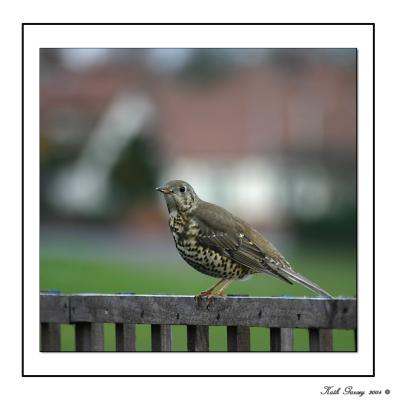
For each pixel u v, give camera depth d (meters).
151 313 7.69
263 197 44.72
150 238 38.41
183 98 47.91
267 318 7.36
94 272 24.86
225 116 47.53
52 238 36.66
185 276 24.78
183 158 46.75
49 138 42.38
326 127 45.97
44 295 8.05
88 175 41.72
